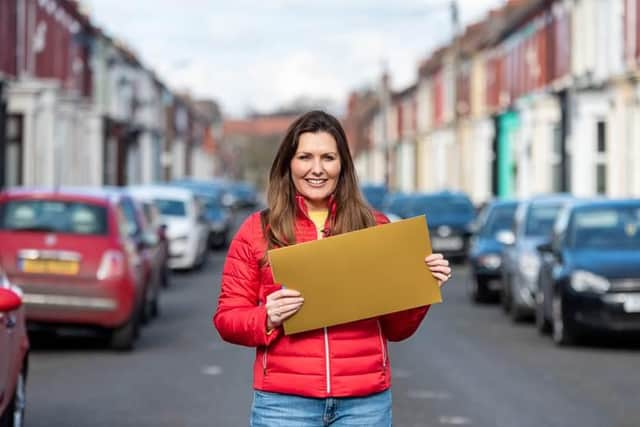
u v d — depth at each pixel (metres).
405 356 13.26
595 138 33.12
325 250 4.56
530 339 15.05
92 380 11.19
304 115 4.81
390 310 4.59
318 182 4.75
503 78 47.78
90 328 13.17
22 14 36.81
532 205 18.58
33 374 11.56
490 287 20.11
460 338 15.15
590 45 33.44
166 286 22.88
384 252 4.61
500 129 47.59
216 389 10.70
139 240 15.84
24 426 8.79
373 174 95.38
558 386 10.98
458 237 29.97
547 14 39.28
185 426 8.85
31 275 12.81
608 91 32.19
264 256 4.70
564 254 14.38
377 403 4.62
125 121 55.91
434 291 4.64
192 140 99.06
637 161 29.89
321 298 4.55
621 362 12.74
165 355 13.20
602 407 9.80
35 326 13.14
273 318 4.50
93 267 12.88
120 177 55.69
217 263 30.55
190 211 27.53
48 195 13.30
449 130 59.88
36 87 35.78
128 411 9.48
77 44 46.09
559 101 36.88
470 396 10.38
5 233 12.96
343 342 4.58
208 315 17.97
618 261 13.86
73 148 43.19
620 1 31.12
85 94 47.91
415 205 31.16
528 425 8.98
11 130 36.12
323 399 4.56
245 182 152.00
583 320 13.62
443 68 62.34
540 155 38.12
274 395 4.59
